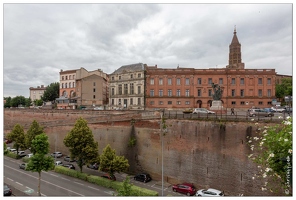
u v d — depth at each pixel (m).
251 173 22.50
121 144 34.88
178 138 29.03
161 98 56.91
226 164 24.69
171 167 29.03
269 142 9.62
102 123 37.62
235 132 24.59
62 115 50.12
